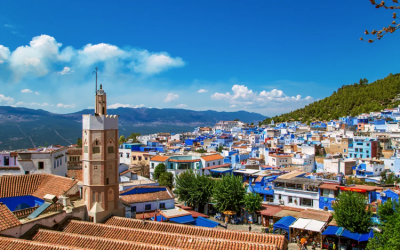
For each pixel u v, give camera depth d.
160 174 96.31
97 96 42.56
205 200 73.31
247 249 30.33
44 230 34.31
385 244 37.50
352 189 60.38
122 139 185.12
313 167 113.56
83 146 42.25
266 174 85.56
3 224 31.98
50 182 44.97
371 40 13.65
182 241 33.12
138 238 34.53
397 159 104.56
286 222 57.97
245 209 67.56
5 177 44.00
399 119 177.38
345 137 140.50
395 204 45.16
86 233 36.00
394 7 12.79
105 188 41.78
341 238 54.56
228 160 121.38
